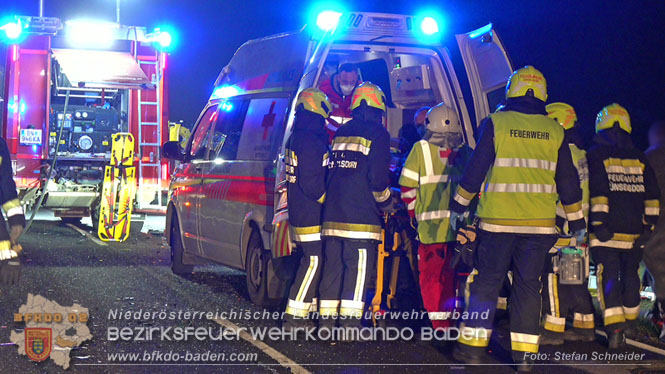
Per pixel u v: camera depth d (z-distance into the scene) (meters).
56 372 4.99
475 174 5.21
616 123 6.04
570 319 6.93
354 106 6.07
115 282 8.12
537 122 5.25
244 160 7.41
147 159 13.62
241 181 7.35
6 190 4.68
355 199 5.90
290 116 6.48
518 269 5.25
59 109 13.34
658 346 6.10
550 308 6.02
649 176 6.06
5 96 12.66
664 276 6.38
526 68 5.37
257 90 7.48
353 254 5.93
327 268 6.03
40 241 11.25
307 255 6.14
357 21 6.80
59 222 14.09
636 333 6.52
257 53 7.72
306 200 6.08
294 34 7.05
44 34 12.71
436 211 5.99
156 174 13.69
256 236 7.10
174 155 8.84
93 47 12.94
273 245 6.49
